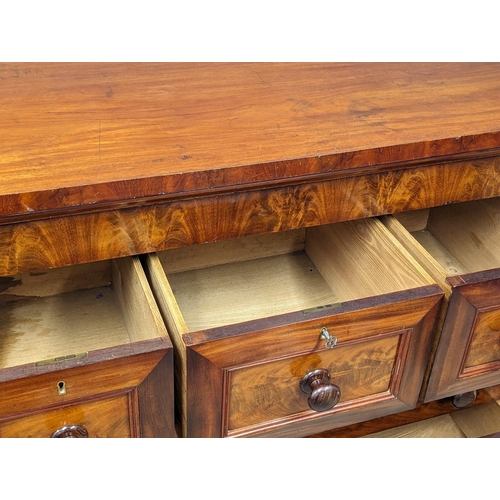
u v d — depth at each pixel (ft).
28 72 3.51
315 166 2.86
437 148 3.03
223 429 2.86
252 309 3.67
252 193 2.90
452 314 2.91
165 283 2.83
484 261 3.91
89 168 2.68
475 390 3.44
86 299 3.67
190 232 2.90
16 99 3.22
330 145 2.93
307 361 2.79
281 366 2.76
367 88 3.51
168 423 2.76
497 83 3.64
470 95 3.47
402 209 3.24
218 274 3.91
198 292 3.76
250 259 4.02
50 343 3.38
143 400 2.62
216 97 3.34
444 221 4.15
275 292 3.79
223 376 2.66
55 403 2.48
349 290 3.63
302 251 4.10
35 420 2.49
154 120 3.09
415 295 2.77
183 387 2.70
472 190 3.32
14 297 3.61
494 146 3.14
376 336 2.83
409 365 3.02
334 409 3.03
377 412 3.16
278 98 3.36
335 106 3.30
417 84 3.59
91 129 2.98
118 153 2.80
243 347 2.61
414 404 3.23
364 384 3.01
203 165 2.73
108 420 2.63
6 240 2.62
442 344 3.01
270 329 2.60
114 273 3.60
